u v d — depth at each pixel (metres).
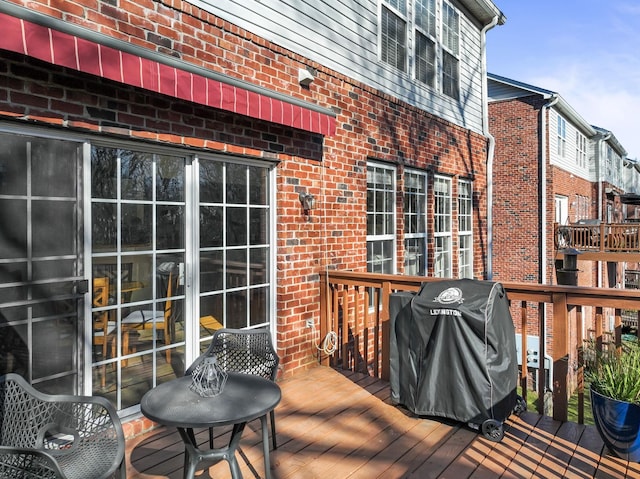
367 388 4.07
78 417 2.21
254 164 4.16
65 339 2.86
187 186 3.60
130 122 3.09
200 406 2.10
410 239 6.65
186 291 3.58
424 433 3.18
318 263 4.79
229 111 3.60
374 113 5.72
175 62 3.03
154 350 3.36
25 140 2.70
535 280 14.87
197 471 2.68
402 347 3.54
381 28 6.03
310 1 4.77
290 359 4.42
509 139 15.36
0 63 2.50
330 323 4.71
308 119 4.14
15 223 2.65
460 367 3.19
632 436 2.69
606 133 19.94
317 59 4.84
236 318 4.00
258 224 4.23
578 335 3.29
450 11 7.81
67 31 2.47
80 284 2.90
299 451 2.92
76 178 2.92
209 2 3.68
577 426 3.25
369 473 2.66
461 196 8.12
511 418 3.39
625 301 3.05
